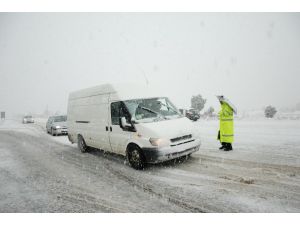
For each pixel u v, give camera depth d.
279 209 3.79
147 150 5.97
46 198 4.80
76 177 6.10
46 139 14.41
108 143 7.49
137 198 4.54
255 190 4.50
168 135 6.00
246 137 10.27
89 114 8.52
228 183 4.95
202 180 5.23
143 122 6.39
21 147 11.75
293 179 4.92
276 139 9.27
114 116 7.14
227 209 3.89
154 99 7.25
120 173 6.20
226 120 7.69
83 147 9.23
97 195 4.81
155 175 5.82
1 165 7.97
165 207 4.11
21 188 5.49
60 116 17.34
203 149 8.34
